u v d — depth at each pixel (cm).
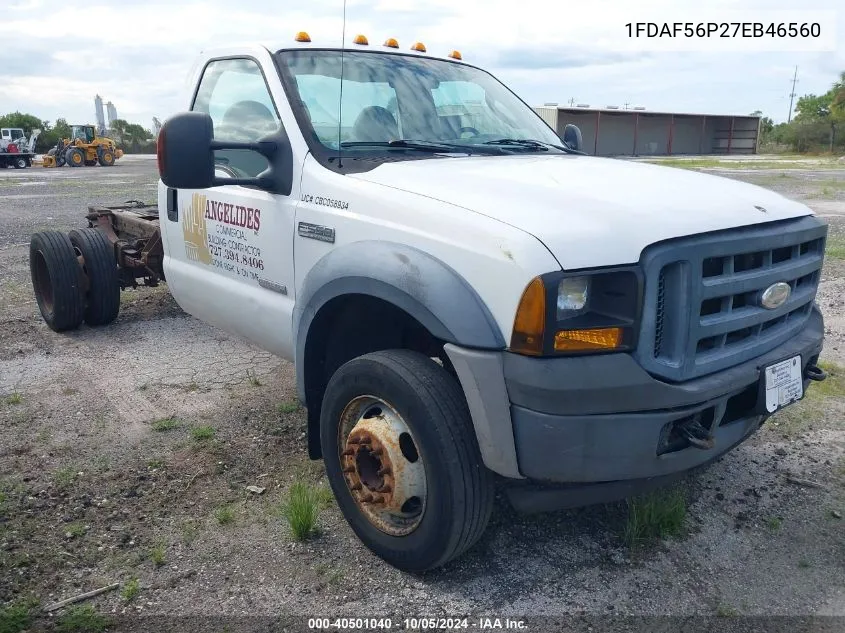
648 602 281
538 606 279
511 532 326
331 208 325
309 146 348
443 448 269
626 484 274
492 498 280
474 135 409
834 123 6825
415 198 292
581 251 248
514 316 249
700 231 264
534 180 303
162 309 699
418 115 397
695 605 280
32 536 322
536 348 246
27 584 290
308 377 340
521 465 258
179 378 514
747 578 296
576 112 5272
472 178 304
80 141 3744
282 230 355
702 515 341
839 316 662
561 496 268
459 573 299
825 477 375
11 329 632
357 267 295
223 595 286
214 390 492
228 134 405
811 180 2391
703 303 269
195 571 300
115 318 640
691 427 266
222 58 424
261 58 387
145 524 333
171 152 323
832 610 277
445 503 272
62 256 594
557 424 249
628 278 249
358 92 384
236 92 403
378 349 354
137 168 3619
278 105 364
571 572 299
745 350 284
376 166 335
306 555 311
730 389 271
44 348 580
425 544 283
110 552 312
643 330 252
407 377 277
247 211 381
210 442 413
